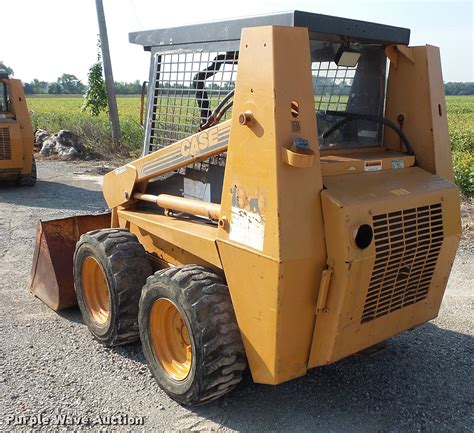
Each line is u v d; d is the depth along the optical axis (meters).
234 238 3.37
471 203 9.75
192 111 4.14
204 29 3.90
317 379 4.20
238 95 3.25
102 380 4.17
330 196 3.15
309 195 3.15
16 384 4.09
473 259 7.06
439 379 4.25
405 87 4.02
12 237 8.00
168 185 4.46
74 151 16.67
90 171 14.54
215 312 3.45
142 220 4.41
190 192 4.21
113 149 17.27
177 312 3.83
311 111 3.16
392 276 3.47
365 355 4.04
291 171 3.08
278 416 3.73
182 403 3.77
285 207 3.06
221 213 3.46
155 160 4.34
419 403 3.92
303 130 3.13
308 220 3.14
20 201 10.68
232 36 3.65
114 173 4.88
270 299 3.17
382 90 4.13
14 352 4.57
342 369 4.36
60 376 4.21
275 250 3.06
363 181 3.50
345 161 3.55
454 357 4.59
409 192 3.49
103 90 21.25
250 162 3.19
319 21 3.28
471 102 50.69
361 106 4.04
